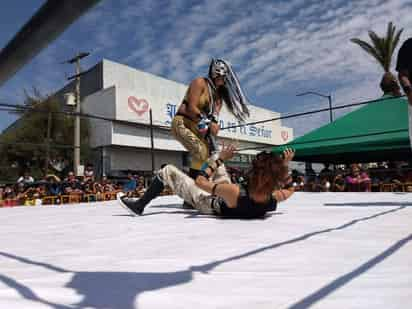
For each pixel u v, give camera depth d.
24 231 2.22
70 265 1.24
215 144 3.22
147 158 19.83
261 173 2.44
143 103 18.83
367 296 0.83
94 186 9.02
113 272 1.12
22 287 0.94
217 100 3.32
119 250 1.51
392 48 17.38
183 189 2.84
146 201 2.96
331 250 1.39
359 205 3.34
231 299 0.84
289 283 0.97
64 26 0.37
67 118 19.55
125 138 18.03
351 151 8.10
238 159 22.97
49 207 4.62
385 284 0.93
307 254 1.34
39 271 1.15
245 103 3.35
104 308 0.79
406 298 0.81
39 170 19.16
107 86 19.38
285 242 1.59
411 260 1.19
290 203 3.71
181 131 3.23
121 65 20.12
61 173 19.84
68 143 18.98
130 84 20.47
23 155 19.14
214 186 2.52
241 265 1.20
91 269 1.17
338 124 9.07
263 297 0.85
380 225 2.02
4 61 0.48
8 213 3.76
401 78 2.85
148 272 1.12
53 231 2.18
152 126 6.50
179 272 1.11
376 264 1.15
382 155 10.66
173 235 1.88
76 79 18.47
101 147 18.17
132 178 10.52
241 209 2.50
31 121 19.22
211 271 1.12
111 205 4.70
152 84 21.48
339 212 2.78
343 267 1.13
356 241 1.56
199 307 0.79
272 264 1.20
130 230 2.12
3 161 19.23
